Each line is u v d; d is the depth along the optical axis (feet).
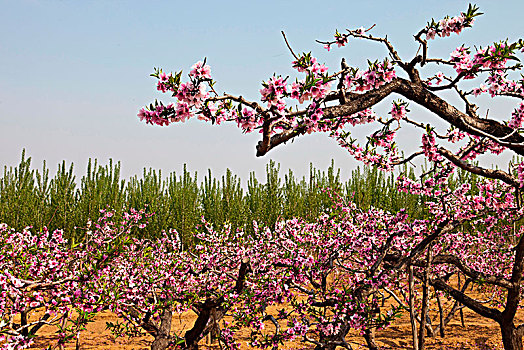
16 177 84.38
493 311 20.20
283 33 11.56
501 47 13.70
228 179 85.25
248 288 23.90
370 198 71.20
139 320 22.35
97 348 32.53
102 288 19.95
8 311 17.87
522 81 17.30
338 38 14.99
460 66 14.16
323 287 22.82
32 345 31.58
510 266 31.91
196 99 11.12
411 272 19.27
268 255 25.85
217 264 27.37
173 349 22.70
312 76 11.39
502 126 15.26
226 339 24.77
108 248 19.54
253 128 12.16
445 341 35.06
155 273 25.86
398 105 17.67
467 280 34.50
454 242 32.32
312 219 55.26
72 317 31.76
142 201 86.79
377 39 14.80
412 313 18.90
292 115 11.71
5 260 20.59
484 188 21.63
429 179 21.12
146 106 11.73
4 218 81.10
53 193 81.10
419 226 24.43
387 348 32.91
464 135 20.63
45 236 22.91
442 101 14.17
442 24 13.43
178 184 87.15
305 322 21.40
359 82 13.94
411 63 14.10
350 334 37.17
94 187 82.84
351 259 25.80
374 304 21.01
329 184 78.18
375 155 21.77
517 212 21.35
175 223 79.15
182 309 24.66
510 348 19.62
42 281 18.89
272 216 78.43
